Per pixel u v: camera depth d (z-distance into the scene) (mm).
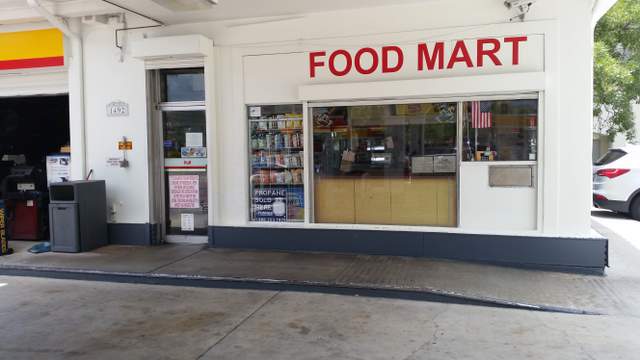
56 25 7617
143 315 5098
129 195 8031
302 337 4477
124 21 7797
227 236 7637
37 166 8922
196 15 7254
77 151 8125
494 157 6598
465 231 6711
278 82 7301
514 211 6566
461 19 6543
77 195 7457
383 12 6812
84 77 8078
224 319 4945
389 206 7090
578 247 6297
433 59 6672
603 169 10812
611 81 13805
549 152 6332
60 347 4309
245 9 6961
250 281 5945
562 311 5059
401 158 6977
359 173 7160
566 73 6250
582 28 6176
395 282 5797
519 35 6359
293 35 7180
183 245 7957
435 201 6895
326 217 7332
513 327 4680
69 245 7492
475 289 5586
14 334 4617
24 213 8531
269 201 7566
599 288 5715
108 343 4387
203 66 7680
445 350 4176
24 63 8172
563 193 6344
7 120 10062
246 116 7512
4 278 6602
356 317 4965
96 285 6215
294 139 7398
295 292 5785
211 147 7531
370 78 6926
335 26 7012
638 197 10406
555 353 4105
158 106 8023
